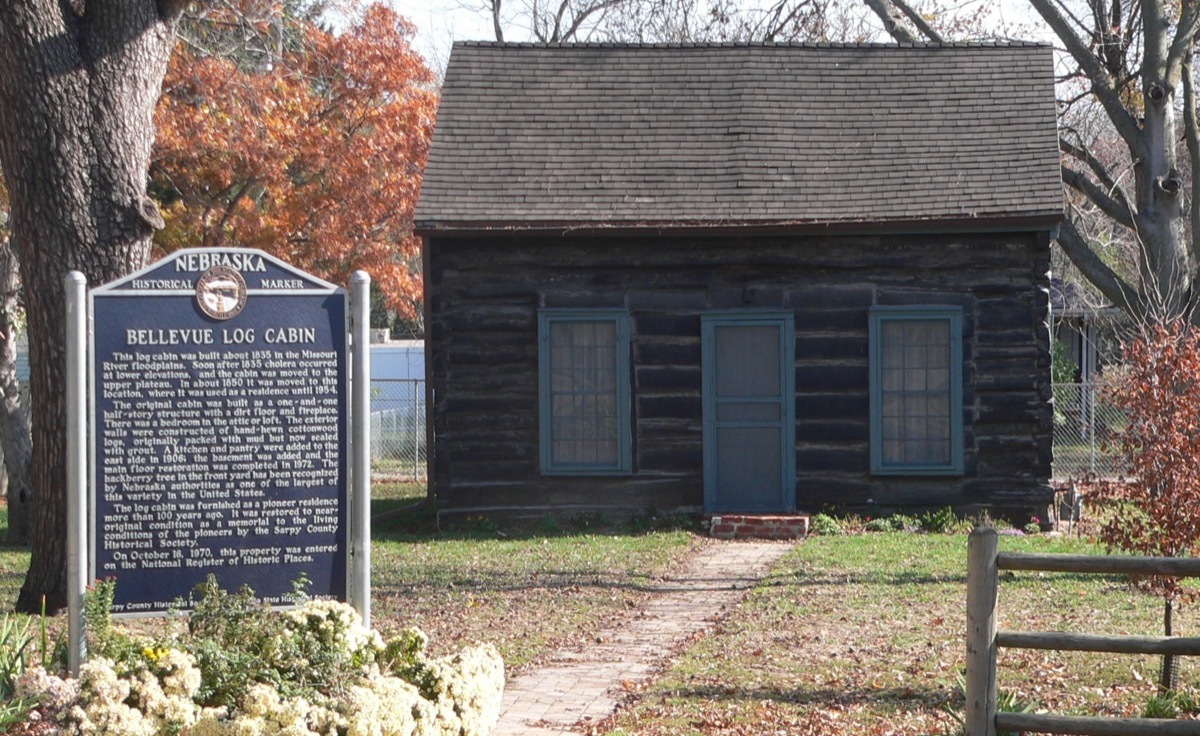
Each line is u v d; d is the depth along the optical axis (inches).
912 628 409.4
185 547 270.8
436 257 709.9
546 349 706.2
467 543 645.9
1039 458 689.0
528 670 364.5
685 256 706.2
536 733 295.1
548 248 707.4
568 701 327.9
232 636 253.9
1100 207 938.1
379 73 970.7
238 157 919.7
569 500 709.3
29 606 434.3
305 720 231.3
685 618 446.0
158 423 270.1
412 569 555.2
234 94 893.2
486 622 437.4
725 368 709.3
